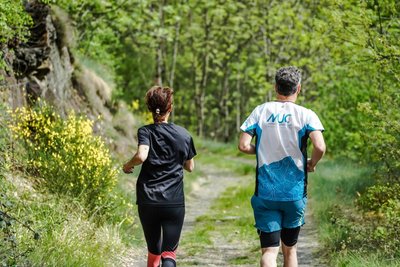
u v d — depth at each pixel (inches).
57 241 426.9
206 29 2399.1
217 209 882.8
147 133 369.7
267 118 328.5
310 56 1658.5
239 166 1539.1
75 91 873.5
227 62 2785.4
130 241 547.2
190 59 2719.0
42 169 539.8
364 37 596.7
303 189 326.6
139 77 2177.7
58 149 560.1
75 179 538.3
